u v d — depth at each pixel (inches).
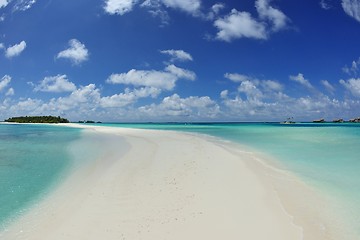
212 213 307.0
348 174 480.7
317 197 359.3
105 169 530.0
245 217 297.0
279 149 802.8
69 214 317.7
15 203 357.4
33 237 267.3
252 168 523.2
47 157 692.1
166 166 541.0
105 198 364.8
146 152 734.5
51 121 6190.9
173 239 253.3
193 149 789.9
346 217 298.0
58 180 465.1
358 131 1825.8
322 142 1015.0
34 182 453.4
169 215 304.3
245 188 393.7
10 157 695.1
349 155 682.8
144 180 442.0
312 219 293.1
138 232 267.7
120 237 259.8
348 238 254.8
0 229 285.0
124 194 377.7
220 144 948.6
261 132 1766.7
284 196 362.6
